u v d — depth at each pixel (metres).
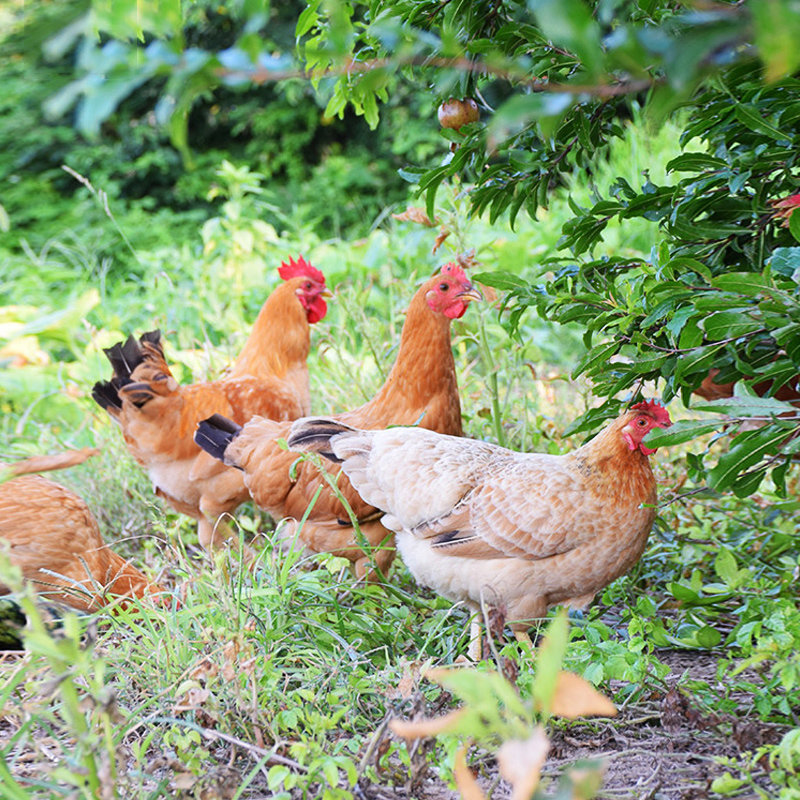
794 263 2.52
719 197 3.01
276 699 2.73
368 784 2.39
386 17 2.71
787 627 2.61
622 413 3.33
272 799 2.15
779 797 2.18
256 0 1.29
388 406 4.18
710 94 2.68
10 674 2.95
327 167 14.36
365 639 3.26
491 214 3.48
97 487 5.19
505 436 5.11
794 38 1.00
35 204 13.59
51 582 3.59
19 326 7.46
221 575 3.13
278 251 8.80
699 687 2.75
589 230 3.28
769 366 2.63
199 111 14.92
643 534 3.26
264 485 4.03
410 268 8.02
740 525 4.18
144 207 14.47
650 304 2.95
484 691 1.42
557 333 7.47
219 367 6.33
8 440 6.08
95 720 2.18
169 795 2.29
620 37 1.30
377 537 3.95
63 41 1.21
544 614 3.35
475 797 1.68
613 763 2.58
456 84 2.88
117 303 8.41
